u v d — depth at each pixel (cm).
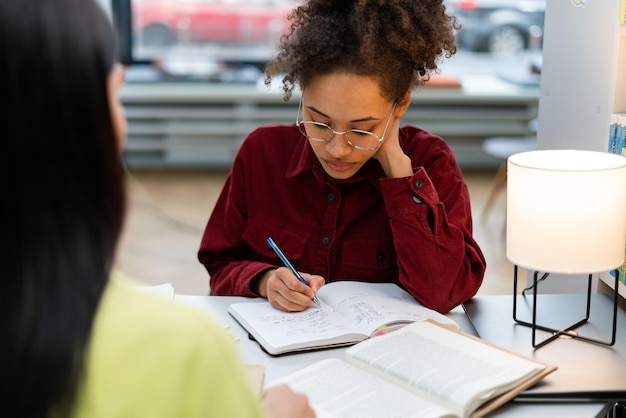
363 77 132
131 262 367
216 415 57
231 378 59
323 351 127
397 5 135
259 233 163
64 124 53
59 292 53
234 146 535
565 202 120
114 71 58
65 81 53
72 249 54
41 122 53
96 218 56
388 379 112
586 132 170
